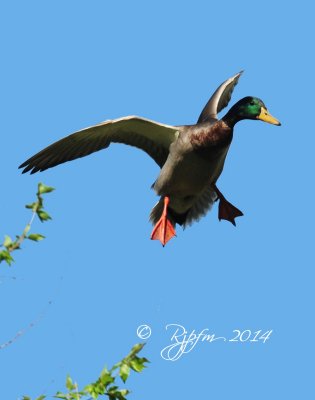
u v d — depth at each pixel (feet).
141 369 21.86
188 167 40.19
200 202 42.75
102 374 21.75
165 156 41.93
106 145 41.88
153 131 40.88
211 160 40.32
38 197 22.88
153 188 41.16
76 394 21.44
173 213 42.37
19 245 22.27
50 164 41.60
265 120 41.29
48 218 22.88
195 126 40.50
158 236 41.04
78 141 41.37
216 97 45.21
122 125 40.63
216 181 42.50
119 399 21.81
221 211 42.55
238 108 41.34
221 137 40.24
